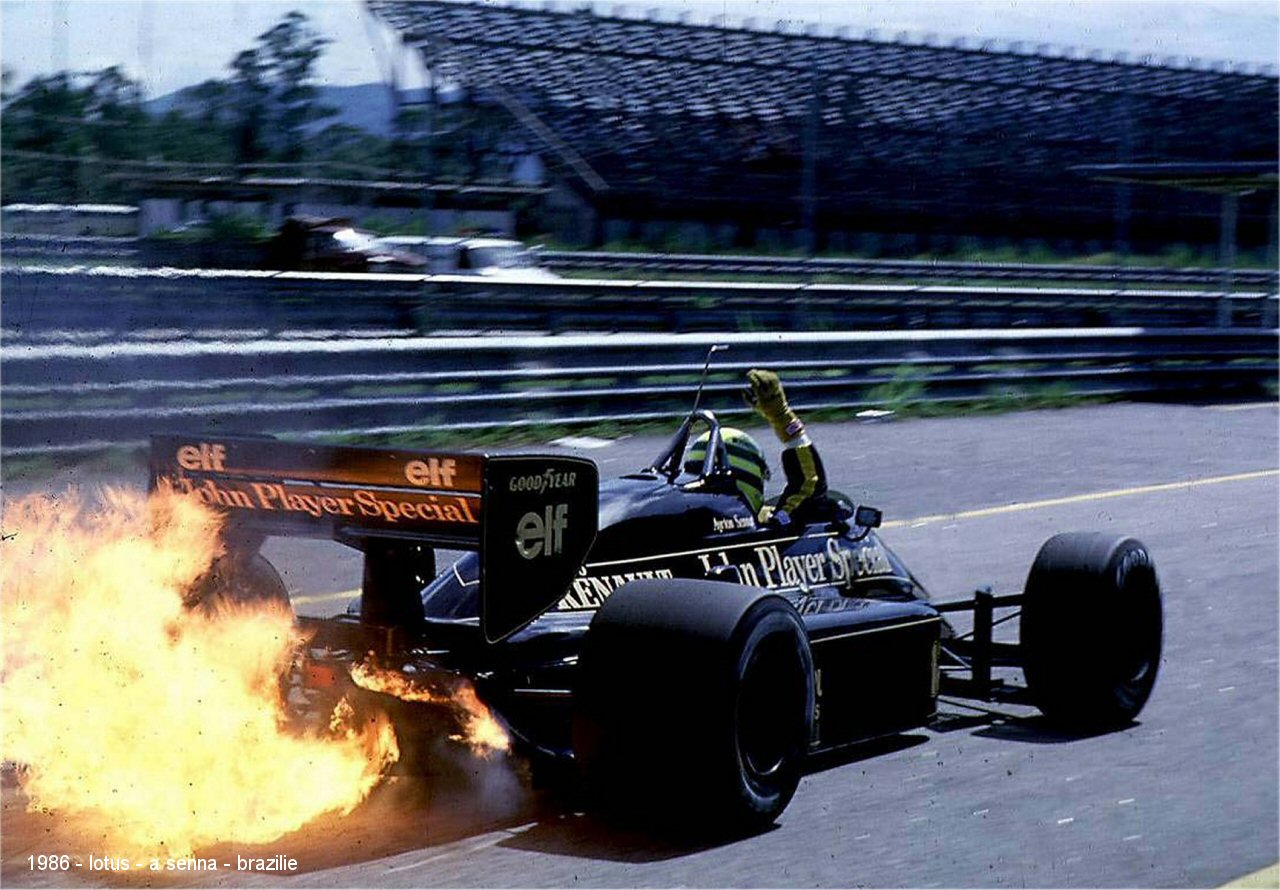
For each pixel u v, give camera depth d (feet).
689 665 14.71
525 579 14.66
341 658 15.53
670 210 150.61
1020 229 176.65
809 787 17.51
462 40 134.00
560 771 16.76
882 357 55.21
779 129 159.02
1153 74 174.50
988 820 16.57
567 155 142.31
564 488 15.08
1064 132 176.96
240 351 40.55
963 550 32.60
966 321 86.07
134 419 37.42
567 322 70.79
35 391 36.88
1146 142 181.68
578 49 142.41
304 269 84.38
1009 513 36.83
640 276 119.24
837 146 161.99
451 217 108.99
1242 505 39.47
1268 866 15.46
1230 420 57.62
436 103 116.78
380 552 15.35
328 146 96.02
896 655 18.88
